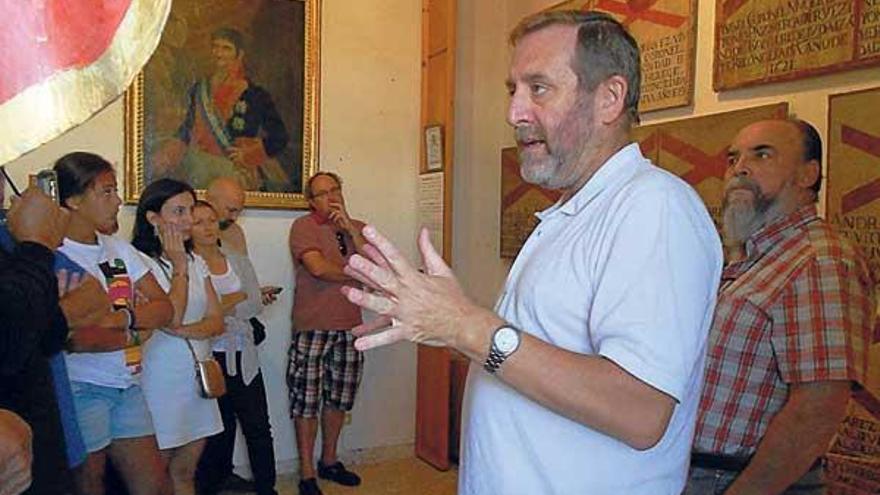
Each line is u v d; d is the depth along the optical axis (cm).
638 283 91
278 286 372
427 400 393
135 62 51
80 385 200
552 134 105
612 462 99
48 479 138
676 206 96
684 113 289
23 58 48
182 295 252
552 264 105
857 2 218
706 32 279
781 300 138
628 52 106
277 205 368
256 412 322
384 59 396
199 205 296
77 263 201
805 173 150
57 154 319
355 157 391
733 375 141
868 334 138
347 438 391
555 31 106
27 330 130
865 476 206
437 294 89
